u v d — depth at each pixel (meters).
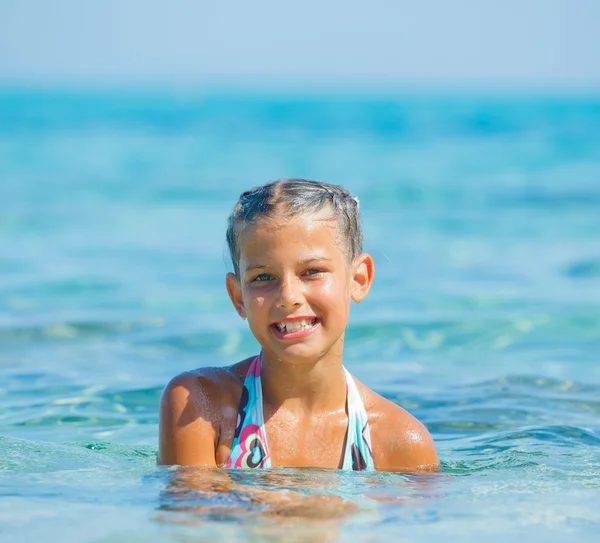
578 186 22.22
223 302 9.13
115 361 6.79
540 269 11.32
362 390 3.66
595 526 2.87
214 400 3.54
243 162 29.89
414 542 2.68
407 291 9.80
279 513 2.88
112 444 4.21
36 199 19.11
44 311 8.59
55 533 2.71
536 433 4.53
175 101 117.81
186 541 2.62
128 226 15.28
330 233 3.33
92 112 74.44
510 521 2.90
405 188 21.89
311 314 3.29
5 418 4.96
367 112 77.25
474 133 46.81
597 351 7.27
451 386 5.85
